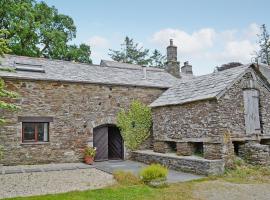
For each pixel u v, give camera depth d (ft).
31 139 46.16
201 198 26.25
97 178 34.83
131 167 43.78
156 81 59.98
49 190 28.63
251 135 41.96
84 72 54.70
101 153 52.16
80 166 43.98
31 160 45.14
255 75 44.11
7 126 43.78
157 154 46.57
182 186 30.58
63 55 87.30
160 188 29.55
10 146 43.78
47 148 46.47
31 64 51.19
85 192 27.27
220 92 39.01
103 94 52.19
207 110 40.47
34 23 79.66
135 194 26.86
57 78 47.85
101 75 55.42
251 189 29.73
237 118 40.73
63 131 47.98
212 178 34.55
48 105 47.14
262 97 44.50
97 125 51.03
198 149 44.73
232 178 34.71
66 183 31.89
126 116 53.72
